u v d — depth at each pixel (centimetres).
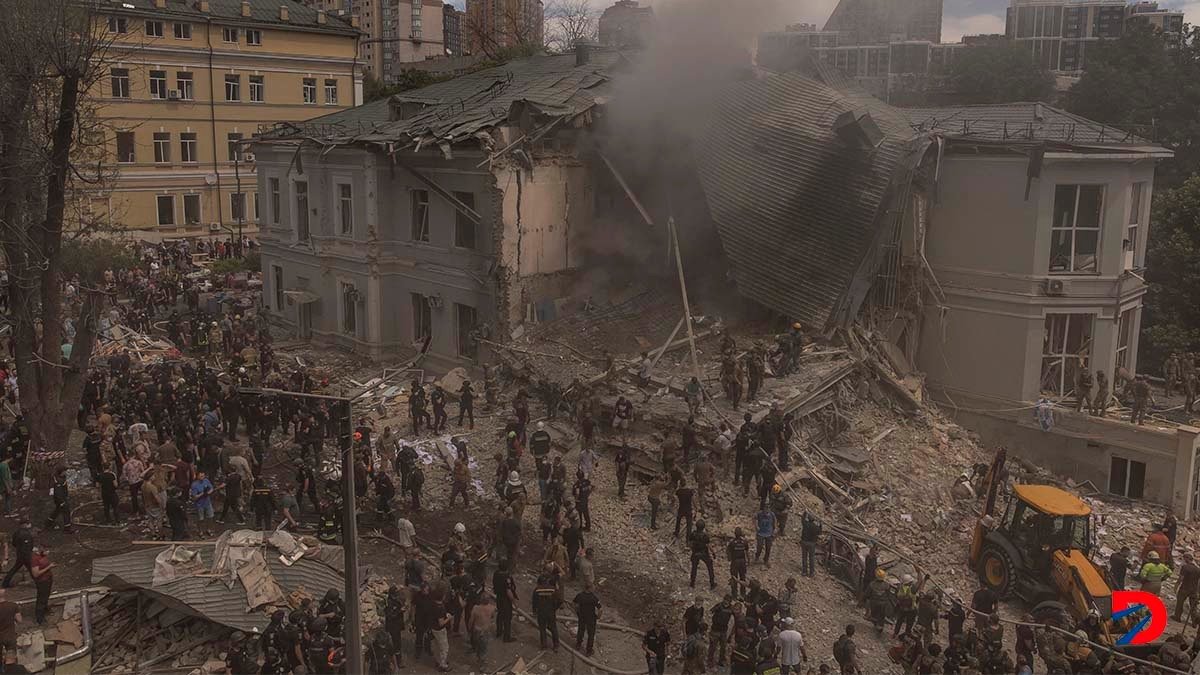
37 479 2519
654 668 1725
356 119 4234
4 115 2425
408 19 14212
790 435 2473
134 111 5947
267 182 4275
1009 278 2917
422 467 2648
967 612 2022
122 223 5747
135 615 1836
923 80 4466
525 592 2067
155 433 2816
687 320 2983
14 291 2520
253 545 1942
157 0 5975
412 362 3559
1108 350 2936
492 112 3362
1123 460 2788
